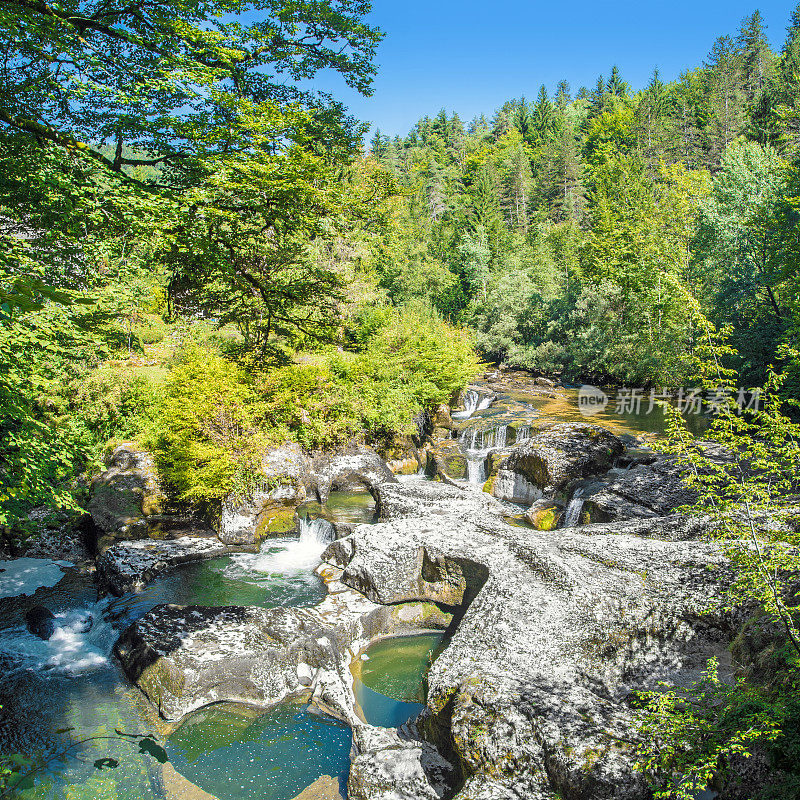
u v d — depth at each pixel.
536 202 83.88
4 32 6.98
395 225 52.88
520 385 41.97
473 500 18.42
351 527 15.95
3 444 8.62
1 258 6.62
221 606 12.14
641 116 77.56
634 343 37.38
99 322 10.58
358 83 12.68
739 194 31.08
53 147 7.89
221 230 9.70
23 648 11.62
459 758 7.94
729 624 9.90
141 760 8.93
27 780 4.63
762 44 79.62
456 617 12.56
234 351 22.09
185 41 8.66
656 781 6.57
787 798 5.62
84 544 16.36
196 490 16.61
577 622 9.88
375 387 23.33
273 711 10.20
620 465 19.22
